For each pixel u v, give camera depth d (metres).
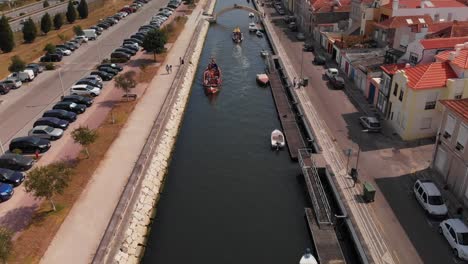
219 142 66.12
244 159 61.06
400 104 59.97
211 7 177.00
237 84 90.38
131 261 40.53
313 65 94.31
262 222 47.81
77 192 47.22
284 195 52.72
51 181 41.97
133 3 166.25
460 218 43.41
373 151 56.75
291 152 60.75
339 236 44.16
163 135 63.47
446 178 48.44
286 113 73.81
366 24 95.69
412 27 75.56
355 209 45.28
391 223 43.12
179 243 44.25
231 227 46.91
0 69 90.00
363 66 78.25
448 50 64.62
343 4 115.50
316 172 52.81
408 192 47.91
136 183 48.94
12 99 75.00
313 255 42.50
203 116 75.44
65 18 140.50
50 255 38.34
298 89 79.88
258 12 150.50
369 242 40.56
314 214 47.44
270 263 41.84
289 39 117.62
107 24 130.62
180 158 61.38
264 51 110.75
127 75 76.31
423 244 40.28
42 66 91.81
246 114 75.88
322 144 59.19
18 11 151.12
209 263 41.66
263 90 86.88
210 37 131.62
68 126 63.44
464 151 44.56
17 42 112.44
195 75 96.50
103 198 46.22
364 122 63.16
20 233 40.69
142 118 66.62
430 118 57.97
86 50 106.69
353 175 50.19
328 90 79.12
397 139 59.69
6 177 47.91
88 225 42.12
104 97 75.50
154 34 96.69
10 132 62.16
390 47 83.94
